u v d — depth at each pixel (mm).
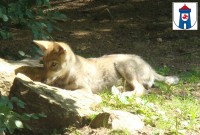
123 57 12359
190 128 9758
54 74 11211
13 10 11023
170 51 17688
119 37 19859
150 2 25359
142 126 9633
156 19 22359
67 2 26594
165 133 9375
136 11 23953
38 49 11781
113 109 10375
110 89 12156
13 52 16109
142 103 10766
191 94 12227
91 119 9609
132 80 12133
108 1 26156
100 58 12414
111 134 9250
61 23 22203
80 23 22266
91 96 10531
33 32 11414
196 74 14109
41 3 11352
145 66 12531
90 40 19375
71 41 19203
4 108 7711
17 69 11227
